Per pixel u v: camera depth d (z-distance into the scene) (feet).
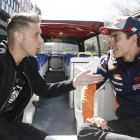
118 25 4.08
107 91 4.90
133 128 3.89
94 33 14.16
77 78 4.24
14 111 4.25
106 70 4.67
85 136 3.63
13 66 3.57
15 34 3.44
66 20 13.60
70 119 8.60
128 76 4.13
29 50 3.58
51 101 11.61
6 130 3.29
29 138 3.36
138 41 4.08
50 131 7.25
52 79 20.48
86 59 9.77
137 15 8.40
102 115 4.99
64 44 19.29
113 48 4.26
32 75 4.13
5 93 3.49
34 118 8.63
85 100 4.52
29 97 4.12
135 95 4.12
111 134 3.32
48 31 16.52
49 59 28.94
